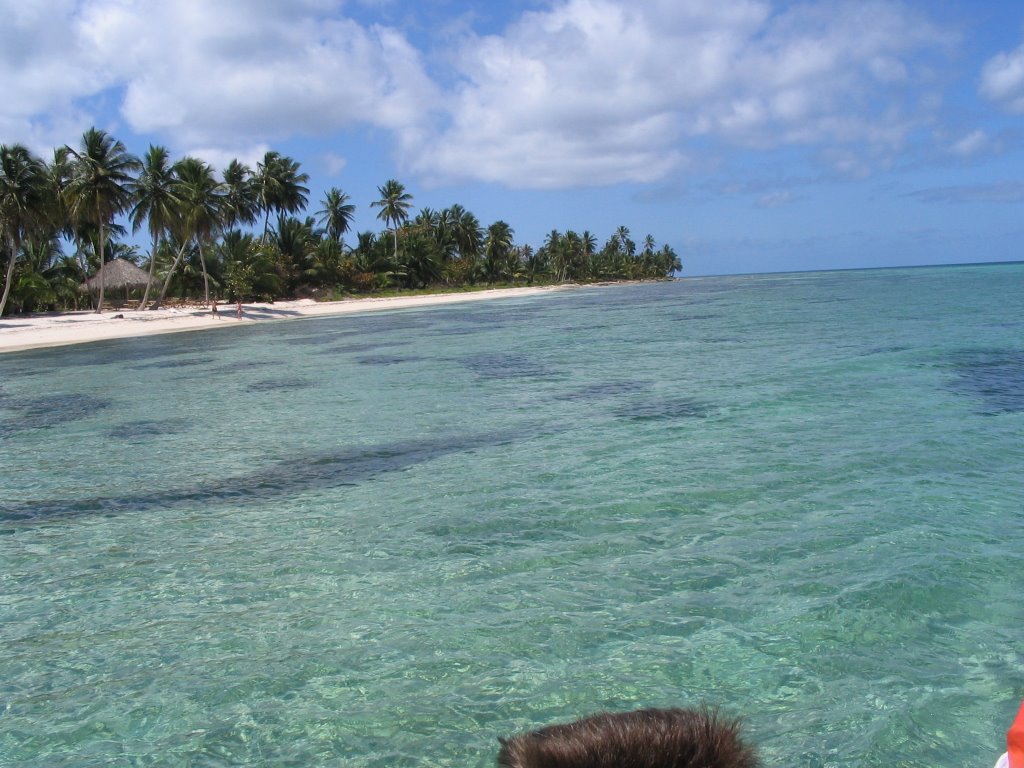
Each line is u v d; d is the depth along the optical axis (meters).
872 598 5.19
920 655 4.47
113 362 26.39
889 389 12.95
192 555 6.72
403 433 11.50
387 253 87.06
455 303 68.12
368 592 5.70
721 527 6.70
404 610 5.37
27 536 7.48
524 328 33.34
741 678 4.31
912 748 3.64
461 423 12.01
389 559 6.35
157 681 4.58
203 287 64.19
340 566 6.25
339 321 47.09
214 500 8.45
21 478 9.86
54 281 58.03
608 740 0.91
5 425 14.27
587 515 7.19
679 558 6.05
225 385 18.42
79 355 30.11
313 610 5.45
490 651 4.73
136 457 10.85
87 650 5.02
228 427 12.83
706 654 4.59
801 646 4.62
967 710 3.92
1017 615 4.89
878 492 7.45
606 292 93.19
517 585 5.70
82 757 3.87
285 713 4.18
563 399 13.78
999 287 52.25
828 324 26.62
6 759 3.88
